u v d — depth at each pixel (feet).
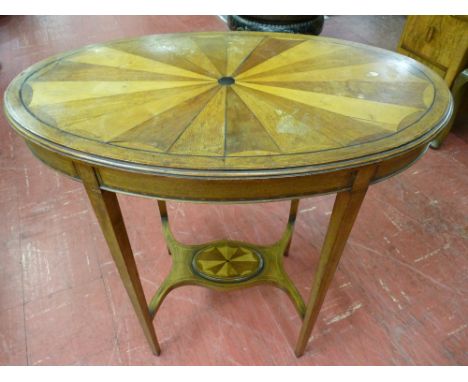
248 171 2.07
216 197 2.27
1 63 9.64
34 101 2.75
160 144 2.27
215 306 4.41
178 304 4.42
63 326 4.17
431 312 4.36
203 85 3.01
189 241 5.23
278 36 4.06
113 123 2.49
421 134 2.42
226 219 5.57
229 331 4.16
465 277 4.75
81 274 4.73
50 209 5.69
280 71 3.27
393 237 5.27
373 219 5.56
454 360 3.92
